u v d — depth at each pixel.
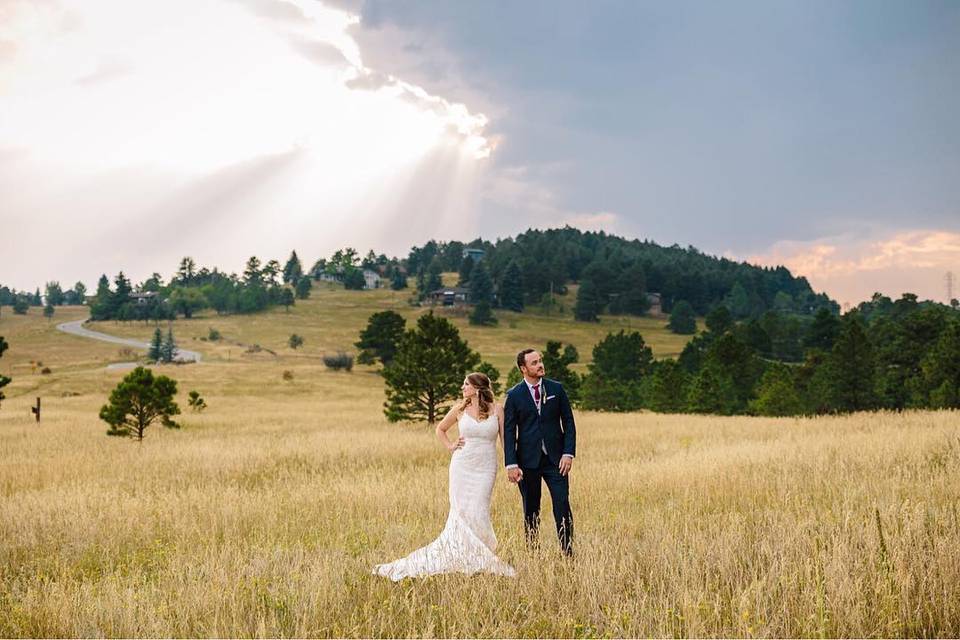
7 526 9.51
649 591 5.66
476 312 183.00
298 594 5.76
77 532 9.05
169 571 6.98
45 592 6.21
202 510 10.20
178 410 26.94
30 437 27.80
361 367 101.62
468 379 7.10
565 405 7.22
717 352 63.31
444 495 11.16
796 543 6.39
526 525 7.23
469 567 6.32
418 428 31.17
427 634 4.66
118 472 16.34
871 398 46.41
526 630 4.95
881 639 4.54
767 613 5.02
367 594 5.89
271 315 195.38
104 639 5.15
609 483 11.93
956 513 7.24
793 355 124.25
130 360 125.19
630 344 85.12
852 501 8.24
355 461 17.89
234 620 5.20
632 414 40.47
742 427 24.22
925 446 13.26
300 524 9.26
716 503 9.47
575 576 5.81
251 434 29.41
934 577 5.26
